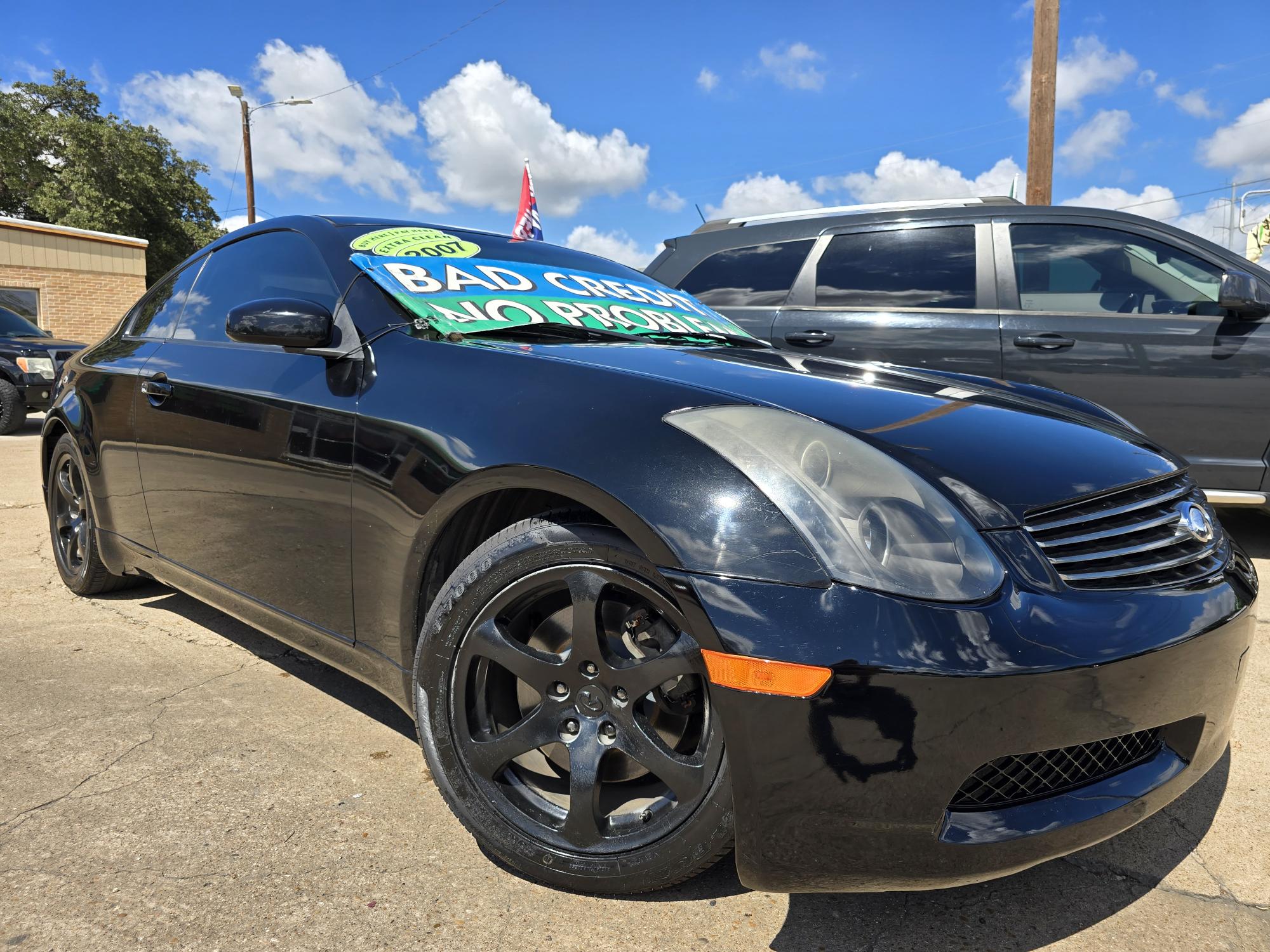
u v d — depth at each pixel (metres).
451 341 1.92
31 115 32.41
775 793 1.29
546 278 2.41
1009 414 1.80
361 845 1.68
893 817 1.25
